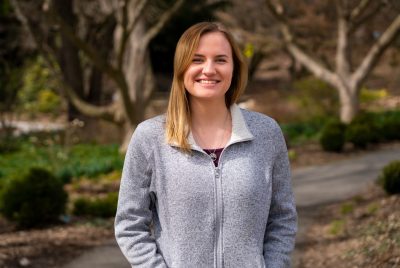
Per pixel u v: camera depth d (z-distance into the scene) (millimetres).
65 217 7383
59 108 25141
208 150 2201
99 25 18047
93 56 11523
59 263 5770
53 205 7191
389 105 23688
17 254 5891
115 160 12859
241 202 2119
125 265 5738
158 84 31906
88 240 6629
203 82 2189
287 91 25359
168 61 33719
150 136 2203
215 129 2254
